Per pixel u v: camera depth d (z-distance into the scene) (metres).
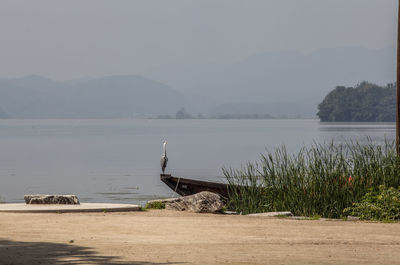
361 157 24.00
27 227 16.69
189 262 11.24
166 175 29.19
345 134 154.62
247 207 23.94
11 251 12.33
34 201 22.70
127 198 38.94
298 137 150.75
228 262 11.28
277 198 23.67
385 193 20.94
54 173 60.78
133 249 12.90
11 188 46.44
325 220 19.77
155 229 16.62
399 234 16.12
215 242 14.35
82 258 11.55
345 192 22.34
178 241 14.46
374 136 133.75
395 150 25.55
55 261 11.18
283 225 17.84
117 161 79.06
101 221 18.08
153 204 23.34
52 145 126.06
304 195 22.81
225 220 18.94
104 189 45.03
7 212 20.72
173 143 132.88
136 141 145.88
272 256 12.09
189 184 28.89
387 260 11.77
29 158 85.69
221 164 70.56
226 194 27.80
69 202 22.78
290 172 24.06
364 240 14.90
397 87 26.72
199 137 169.50
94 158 85.44
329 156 24.42
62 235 15.28
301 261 11.47
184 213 21.50
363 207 20.81
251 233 16.09
